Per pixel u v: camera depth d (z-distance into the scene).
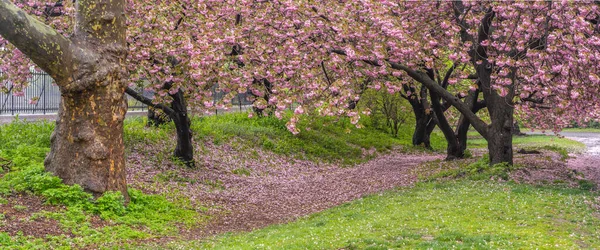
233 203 17.02
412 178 21.00
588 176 19.48
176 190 17.28
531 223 10.99
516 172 18.39
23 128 19.59
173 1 15.46
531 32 15.80
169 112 20.03
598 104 18.75
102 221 11.80
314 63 15.83
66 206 11.97
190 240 11.50
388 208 13.62
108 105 12.70
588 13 15.12
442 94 19.83
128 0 15.17
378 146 34.69
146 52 14.52
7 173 13.68
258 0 16.61
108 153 12.84
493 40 18.59
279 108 14.07
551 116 27.36
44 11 16.67
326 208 16.06
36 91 24.81
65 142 12.73
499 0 15.96
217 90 16.06
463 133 27.42
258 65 15.93
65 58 11.89
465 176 19.02
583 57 13.85
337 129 35.69
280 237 10.63
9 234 9.72
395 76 17.34
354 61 15.86
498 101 19.73
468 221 11.45
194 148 23.91
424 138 36.75
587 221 11.18
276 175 23.67
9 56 16.34
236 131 28.27
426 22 18.41
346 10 15.71
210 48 14.12
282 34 15.79
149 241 11.12
